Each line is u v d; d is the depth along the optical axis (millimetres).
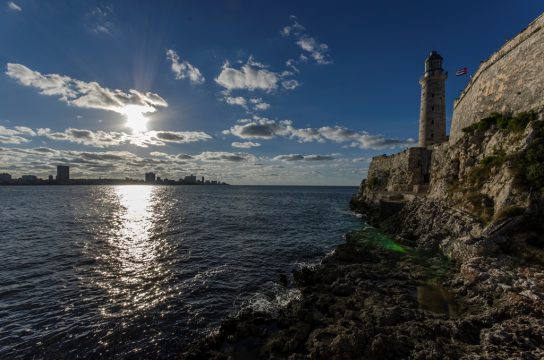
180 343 12367
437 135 52250
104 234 35406
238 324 12844
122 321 14031
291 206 79312
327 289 16797
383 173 61344
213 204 84562
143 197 120625
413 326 11602
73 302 16047
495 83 29953
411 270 19125
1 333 12914
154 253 26547
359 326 12016
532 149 20094
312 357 10305
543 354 9414
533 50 25125
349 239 29844
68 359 11266
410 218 32312
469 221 22016
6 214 52531
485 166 25000
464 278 16156
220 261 24203
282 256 26203
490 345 10055
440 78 52344
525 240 17000
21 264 22641
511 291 13469
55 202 81562
